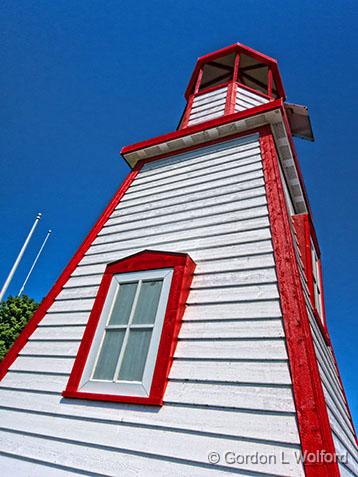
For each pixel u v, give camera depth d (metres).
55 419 2.77
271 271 3.00
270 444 2.00
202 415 2.28
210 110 6.59
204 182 4.52
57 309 3.80
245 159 4.52
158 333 2.87
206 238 3.67
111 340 3.09
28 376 3.26
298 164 5.66
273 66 7.87
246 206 3.78
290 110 7.71
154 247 3.92
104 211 4.99
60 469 2.42
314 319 3.81
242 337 2.61
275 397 2.20
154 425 2.36
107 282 3.61
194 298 3.09
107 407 2.65
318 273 5.94
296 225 5.09
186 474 2.04
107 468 2.27
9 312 18.05
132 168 5.98
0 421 2.98
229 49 7.78
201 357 2.61
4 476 2.57
